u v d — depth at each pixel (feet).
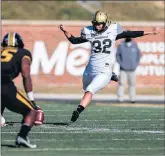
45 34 289.53
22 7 389.80
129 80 229.86
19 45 101.65
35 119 100.17
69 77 287.89
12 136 114.11
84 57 288.51
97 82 129.39
